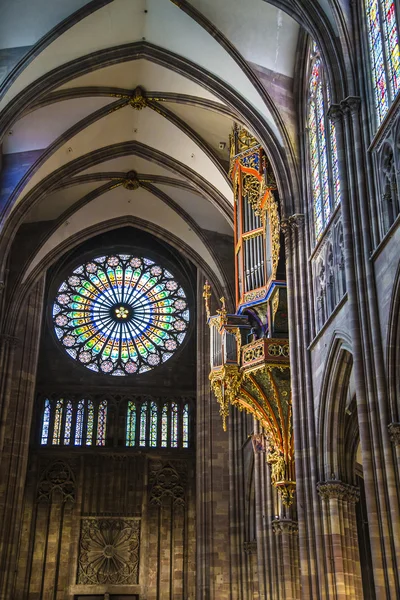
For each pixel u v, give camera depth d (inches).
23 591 1689.2
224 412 1245.1
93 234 1822.1
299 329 1106.7
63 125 1456.7
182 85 1384.1
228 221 1563.7
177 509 1808.6
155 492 1815.9
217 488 1675.7
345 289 952.3
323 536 973.2
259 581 1330.0
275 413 1178.6
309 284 1118.4
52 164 1520.7
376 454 776.9
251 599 1528.1
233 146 1411.2
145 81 1409.9
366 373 814.5
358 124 912.9
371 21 930.1
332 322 976.9
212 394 1768.0
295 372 1090.1
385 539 743.7
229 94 1289.4
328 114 942.4
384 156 846.5
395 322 781.9
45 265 1749.5
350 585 942.4
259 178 1306.6
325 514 979.9
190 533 1781.5
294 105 1248.2
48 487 1792.6
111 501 1779.0
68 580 1701.5
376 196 864.9
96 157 1569.9
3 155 1473.9
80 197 1708.9
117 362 1957.4
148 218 1819.6
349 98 923.4
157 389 1923.0
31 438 1828.2
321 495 987.9
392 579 730.2
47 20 1207.6
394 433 762.2
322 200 1104.2
